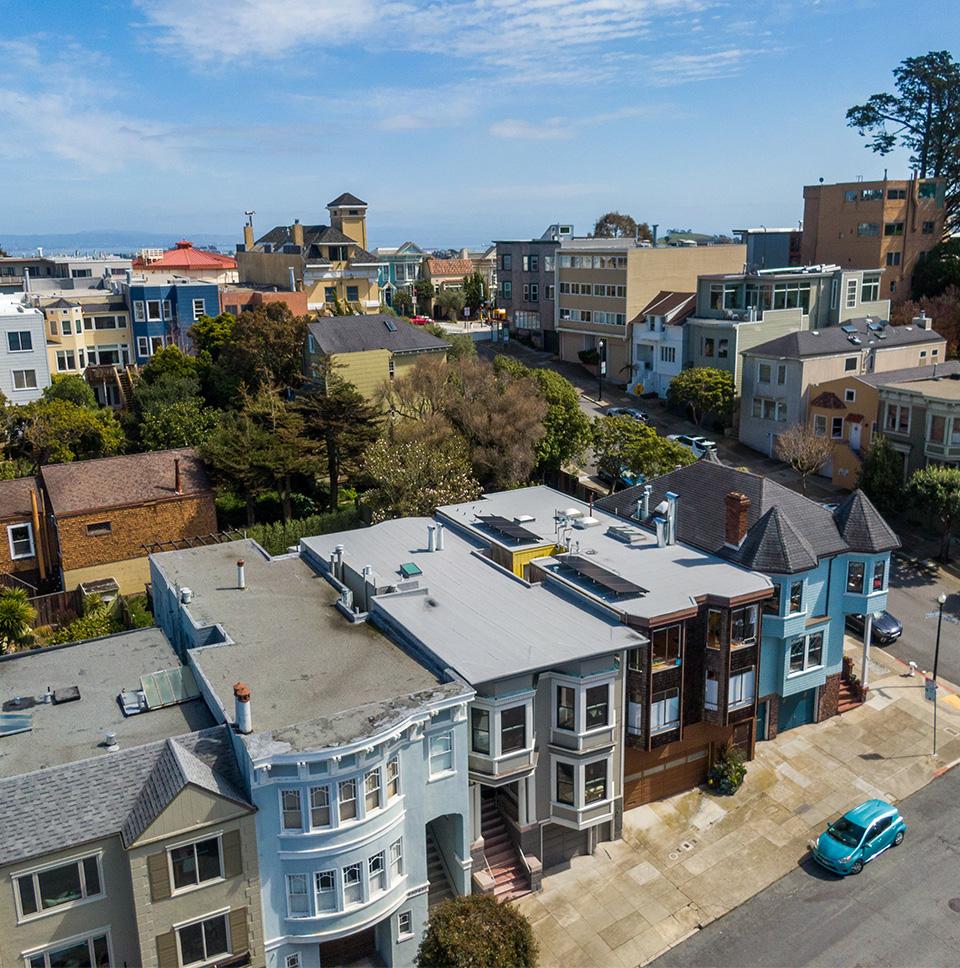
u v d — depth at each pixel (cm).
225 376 7125
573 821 2936
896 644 4381
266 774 2317
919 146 10019
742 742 3500
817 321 7981
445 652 2819
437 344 6962
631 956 2658
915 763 3506
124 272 12675
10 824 2200
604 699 2916
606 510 4291
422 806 2627
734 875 2962
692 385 7312
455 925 2342
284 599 3369
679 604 3094
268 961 2452
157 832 2230
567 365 9600
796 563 3434
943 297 8544
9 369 6775
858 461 6119
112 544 4722
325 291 9869
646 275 8744
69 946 2262
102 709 2755
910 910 2794
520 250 10400
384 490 4978
